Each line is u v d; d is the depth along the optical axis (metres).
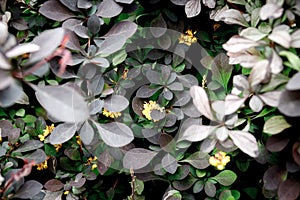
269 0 0.28
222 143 0.29
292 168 0.27
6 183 0.28
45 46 0.25
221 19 0.31
